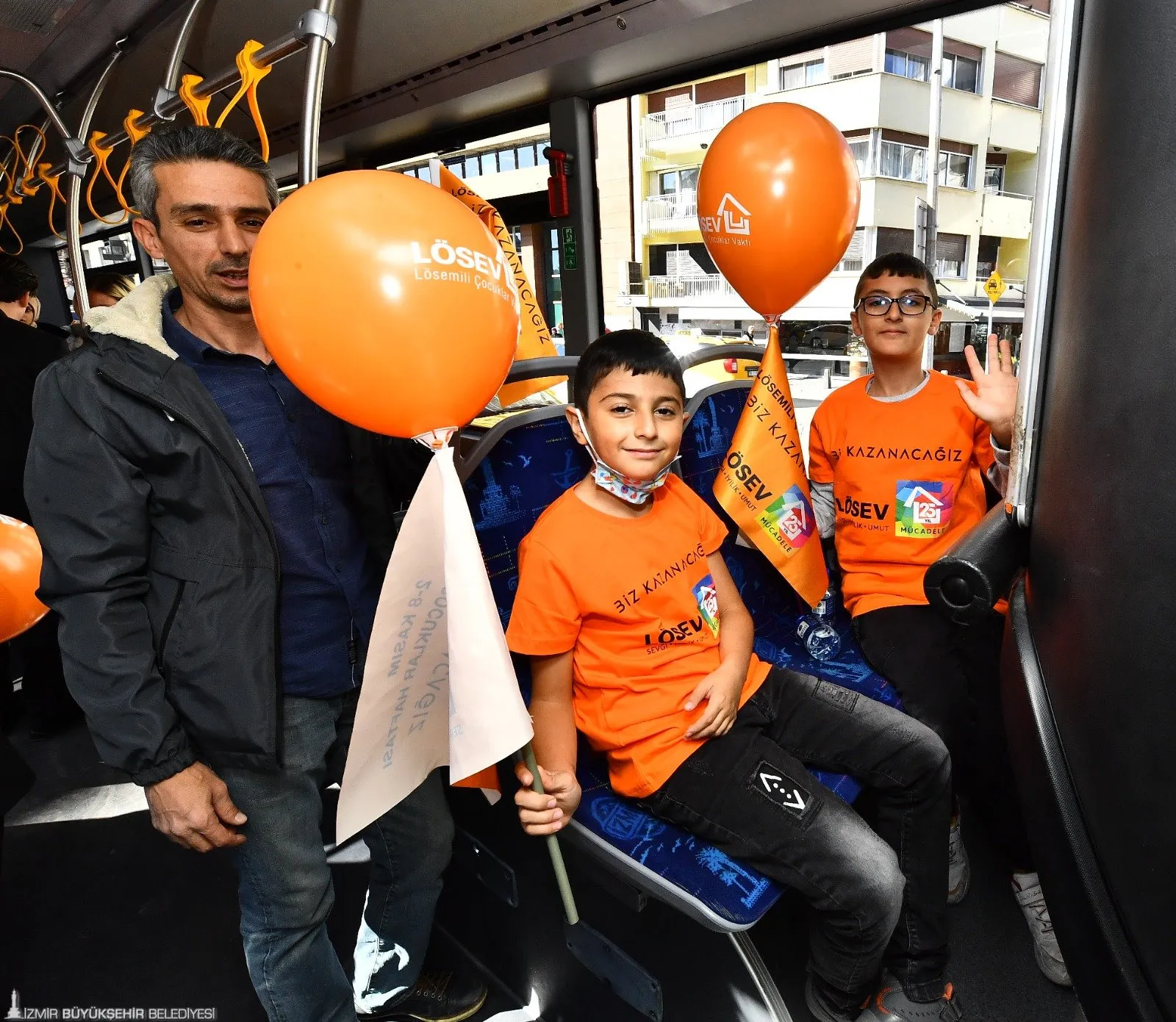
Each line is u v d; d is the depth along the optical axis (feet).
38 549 4.80
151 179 3.37
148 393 3.21
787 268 4.72
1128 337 1.52
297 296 2.42
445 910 5.20
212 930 5.81
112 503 3.22
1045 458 2.03
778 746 3.98
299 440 3.82
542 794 3.20
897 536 5.30
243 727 3.43
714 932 3.49
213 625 3.40
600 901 3.99
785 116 4.54
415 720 3.00
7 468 7.43
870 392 5.59
